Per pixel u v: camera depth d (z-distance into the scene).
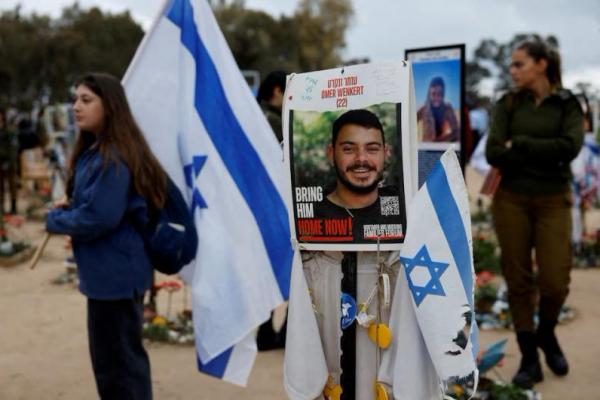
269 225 3.93
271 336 5.58
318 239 2.66
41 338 5.90
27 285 7.96
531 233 4.71
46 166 15.36
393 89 2.52
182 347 5.67
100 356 3.45
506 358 5.37
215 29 4.01
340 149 2.58
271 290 3.90
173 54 3.98
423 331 2.45
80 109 3.41
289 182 2.70
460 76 5.12
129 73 3.96
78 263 3.44
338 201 2.62
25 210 14.14
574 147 4.48
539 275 4.70
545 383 4.78
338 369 2.77
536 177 4.60
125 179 3.34
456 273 2.42
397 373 2.55
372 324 2.64
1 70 25.53
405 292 2.54
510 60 4.75
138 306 3.50
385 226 2.56
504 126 4.74
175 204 3.66
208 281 3.73
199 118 3.90
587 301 7.19
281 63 52.12
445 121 5.21
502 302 6.46
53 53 38.97
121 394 3.43
